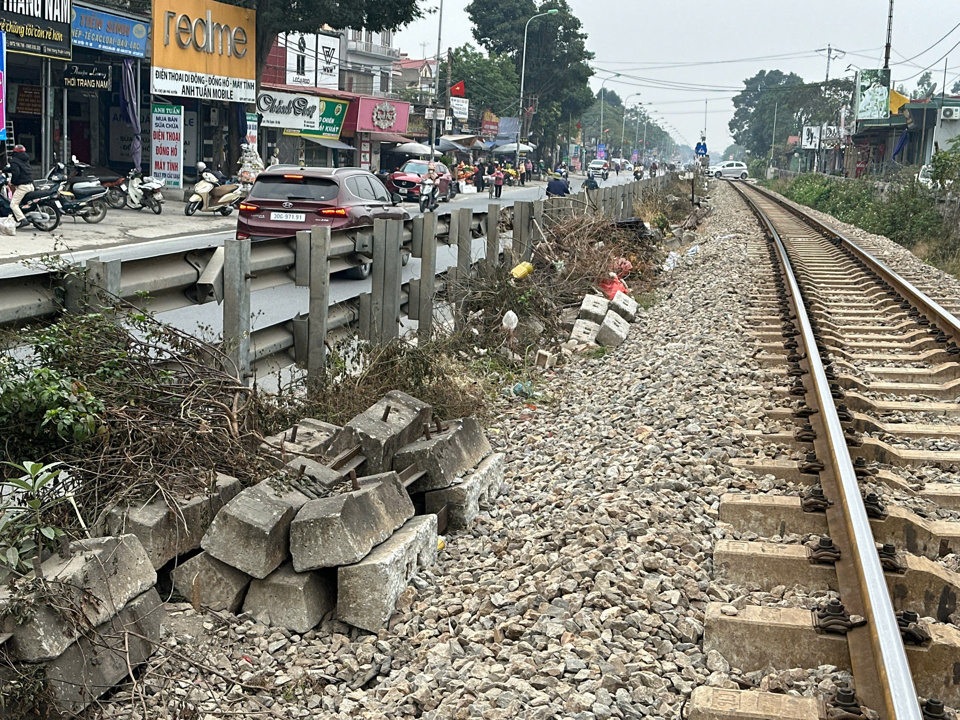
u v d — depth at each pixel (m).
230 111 36.88
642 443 7.06
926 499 5.83
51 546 4.00
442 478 5.67
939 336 10.46
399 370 7.98
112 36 31.48
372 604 4.45
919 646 3.83
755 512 5.43
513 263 12.91
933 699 3.54
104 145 38.56
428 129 64.56
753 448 6.73
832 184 50.84
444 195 41.72
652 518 5.46
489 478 6.19
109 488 4.66
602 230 16.91
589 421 8.05
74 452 4.70
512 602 4.56
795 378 8.70
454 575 4.98
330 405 7.07
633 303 13.71
